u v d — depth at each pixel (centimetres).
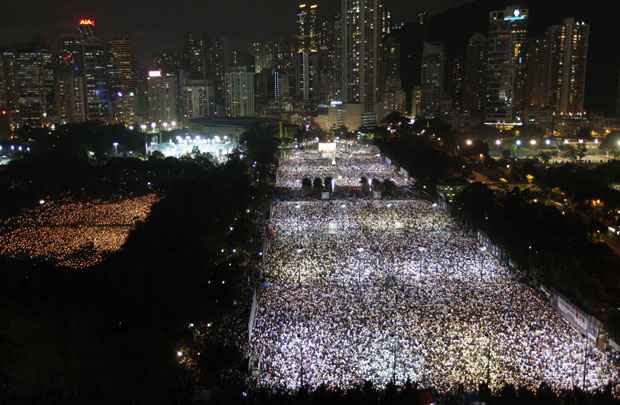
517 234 19038
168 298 14375
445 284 16388
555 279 15725
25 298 13925
